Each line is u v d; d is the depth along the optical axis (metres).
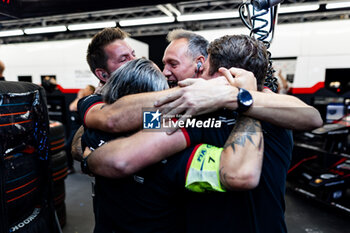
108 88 0.75
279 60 4.39
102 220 0.80
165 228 0.69
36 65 5.41
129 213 0.70
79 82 5.19
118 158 0.59
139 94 0.68
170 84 1.31
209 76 0.77
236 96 0.62
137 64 0.75
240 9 1.04
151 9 4.39
